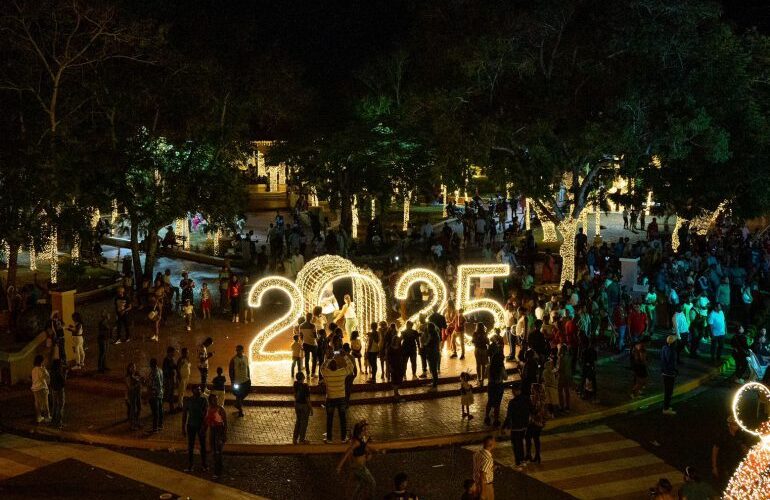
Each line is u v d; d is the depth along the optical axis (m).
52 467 19.14
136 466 19.25
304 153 47.91
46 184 32.28
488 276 28.58
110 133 35.44
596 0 36.09
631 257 38.53
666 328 32.19
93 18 33.03
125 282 33.97
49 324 24.58
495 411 21.56
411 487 18.12
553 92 34.62
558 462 19.66
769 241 41.88
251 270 40.16
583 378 23.98
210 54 37.72
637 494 17.86
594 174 35.47
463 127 34.12
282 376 25.03
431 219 52.59
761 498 15.20
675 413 23.38
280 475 18.75
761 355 27.34
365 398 23.50
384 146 44.44
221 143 38.34
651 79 35.41
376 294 27.61
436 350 24.25
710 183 39.06
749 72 41.34
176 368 22.75
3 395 24.77
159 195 35.88
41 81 35.03
